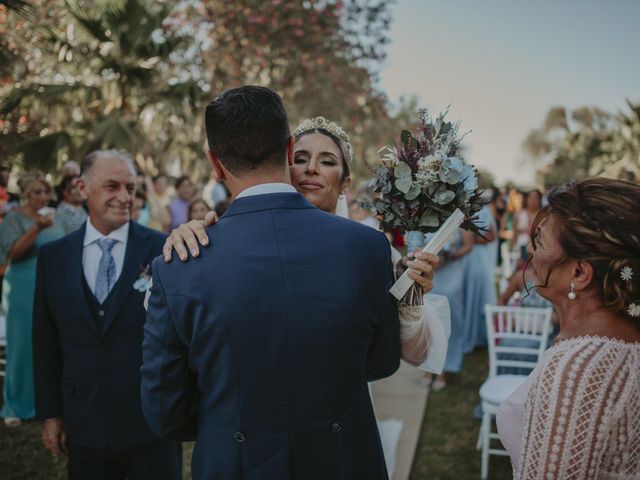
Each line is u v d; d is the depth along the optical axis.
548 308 3.88
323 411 1.29
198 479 1.33
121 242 2.40
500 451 3.55
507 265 10.10
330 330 1.28
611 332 1.19
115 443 2.22
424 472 3.71
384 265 1.39
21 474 3.52
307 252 1.31
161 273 1.35
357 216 5.50
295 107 12.52
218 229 1.36
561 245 1.21
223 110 1.38
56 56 7.94
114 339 2.25
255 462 1.27
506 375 3.96
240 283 1.27
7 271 4.20
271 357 1.26
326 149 2.06
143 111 9.36
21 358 4.21
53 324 2.37
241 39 11.11
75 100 8.38
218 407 1.31
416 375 5.57
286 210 1.37
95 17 8.08
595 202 1.19
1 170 6.28
